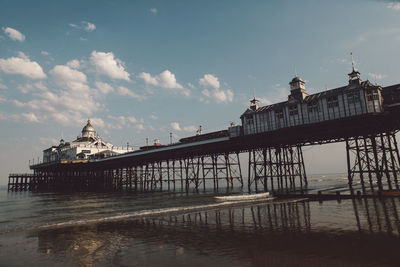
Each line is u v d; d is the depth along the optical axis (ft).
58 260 43.91
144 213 93.66
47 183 345.10
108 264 40.75
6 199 190.49
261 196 127.65
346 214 70.08
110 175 311.68
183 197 156.76
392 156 110.83
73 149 300.20
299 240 48.55
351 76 109.70
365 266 34.58
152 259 41.91
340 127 113.50
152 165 244.83
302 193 115.44
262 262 38.17
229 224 67.31
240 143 145.07
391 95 105.40
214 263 38.83
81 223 78.64
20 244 55.31
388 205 79.61
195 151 183.83
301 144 147.13
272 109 130.11
